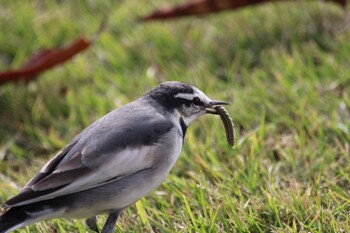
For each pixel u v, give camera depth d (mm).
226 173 11508
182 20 15750
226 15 15680
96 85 14266
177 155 10188
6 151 12914
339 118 12570
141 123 9922
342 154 11695
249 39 15141
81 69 14555
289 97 13227
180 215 10547
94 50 15141
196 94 10734
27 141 13203
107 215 10969
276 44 14883
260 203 10578
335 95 13180
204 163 11578
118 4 16562
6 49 15461
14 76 13836
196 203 10797
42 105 13727
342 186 11133
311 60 14180
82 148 9672
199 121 12875
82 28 15758
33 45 15359
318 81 13555
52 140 12938
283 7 15617
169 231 10258
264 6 15648
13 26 15797
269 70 14219
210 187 11188
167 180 11414
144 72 14375
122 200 9734
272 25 15320
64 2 16672
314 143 12062
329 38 14789
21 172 12289
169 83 10680
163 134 9969
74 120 13391
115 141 9703
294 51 14383
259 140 12164
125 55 14969
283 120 12734
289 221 10297
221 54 14883
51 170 9531
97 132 9828
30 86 14242
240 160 11641
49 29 15797
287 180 11273
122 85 14133
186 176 11734
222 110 11047
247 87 13617
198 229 10086
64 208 9484
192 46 15094
